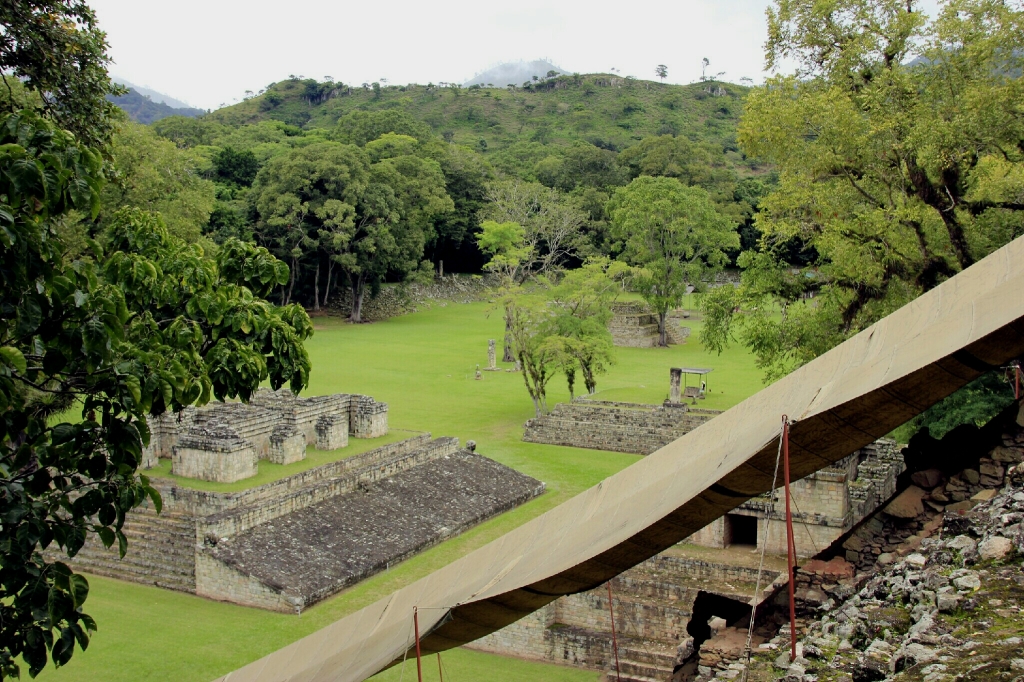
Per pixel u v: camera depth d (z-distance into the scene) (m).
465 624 11.03
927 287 30.31
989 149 29.00
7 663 11.02
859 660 9.66
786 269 37.22
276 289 87.12
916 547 13.84
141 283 14.70
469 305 104.62
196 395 12.96
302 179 82.81
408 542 32.50
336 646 12.31
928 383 8.30
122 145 46.06
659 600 23.84
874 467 31.77
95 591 29.30
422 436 42.84
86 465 11.87
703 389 55.62
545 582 9.70
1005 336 7.86
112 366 11.78
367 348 74.19
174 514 32.03
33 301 10.73
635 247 78.38
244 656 24.45
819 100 29.97
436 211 96.94
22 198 10.37
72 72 21.53
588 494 11.17
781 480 9.44
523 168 130.38
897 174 30.95
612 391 56.31
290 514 31.94
